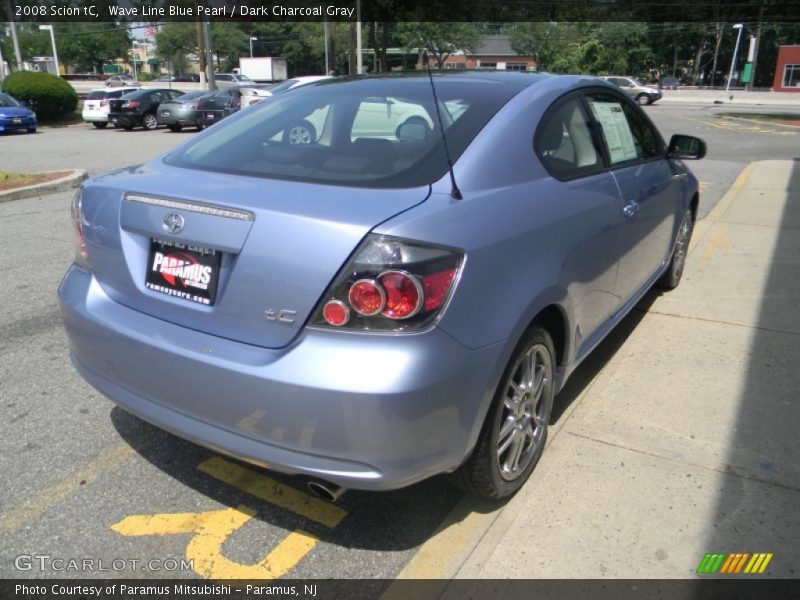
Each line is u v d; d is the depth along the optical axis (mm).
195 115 22969
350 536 2516
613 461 2910
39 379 3691
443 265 2037
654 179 3893
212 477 2863
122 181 2607
